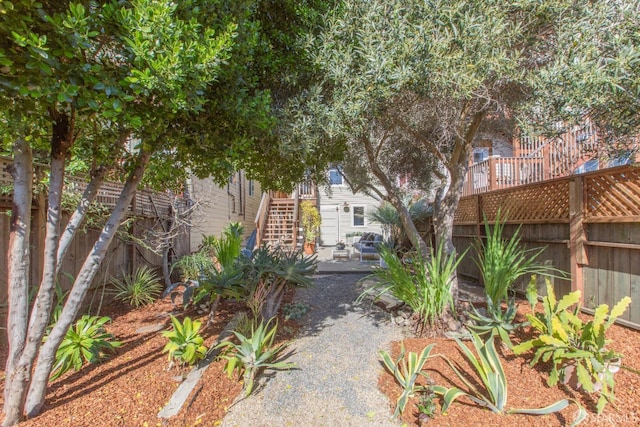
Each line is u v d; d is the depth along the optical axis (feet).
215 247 20.52
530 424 6.94
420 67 8.55
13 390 6.67
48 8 5.85
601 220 11.75
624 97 7.86
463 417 7.25
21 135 6.77
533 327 10.30
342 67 9.04
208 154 9.05
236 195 38.32
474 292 16.79
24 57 5.09
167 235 19.47
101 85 5.60
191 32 6.25
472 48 8.47
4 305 10.62
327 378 9.08
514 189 16.57
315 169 13.61
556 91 8.22
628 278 10.95
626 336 10.28
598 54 7.94
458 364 9.38
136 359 9.76
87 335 9.57
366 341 11.30
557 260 13.98
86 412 7.13
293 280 13.76
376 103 9.32
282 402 8.07
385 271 13.29
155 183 13.25
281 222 37.81
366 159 17.97
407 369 9.09
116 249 16.55
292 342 11.28
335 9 9.24
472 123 12.62
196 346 9.04
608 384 7.48
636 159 9.69
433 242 24.93
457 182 13.43
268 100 8.38
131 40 5.70
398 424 7.26
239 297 13.06
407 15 8.65
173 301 15.40
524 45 9.30
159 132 7.24
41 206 11.94
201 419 7.32
